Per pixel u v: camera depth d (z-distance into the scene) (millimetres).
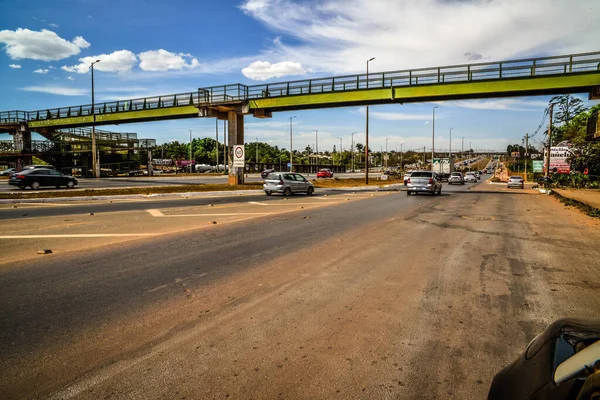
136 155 71812
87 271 6172
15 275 5926
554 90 23094
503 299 4977
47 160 52750
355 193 28281
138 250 7742
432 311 4559
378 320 4285
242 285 5508
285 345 3678
